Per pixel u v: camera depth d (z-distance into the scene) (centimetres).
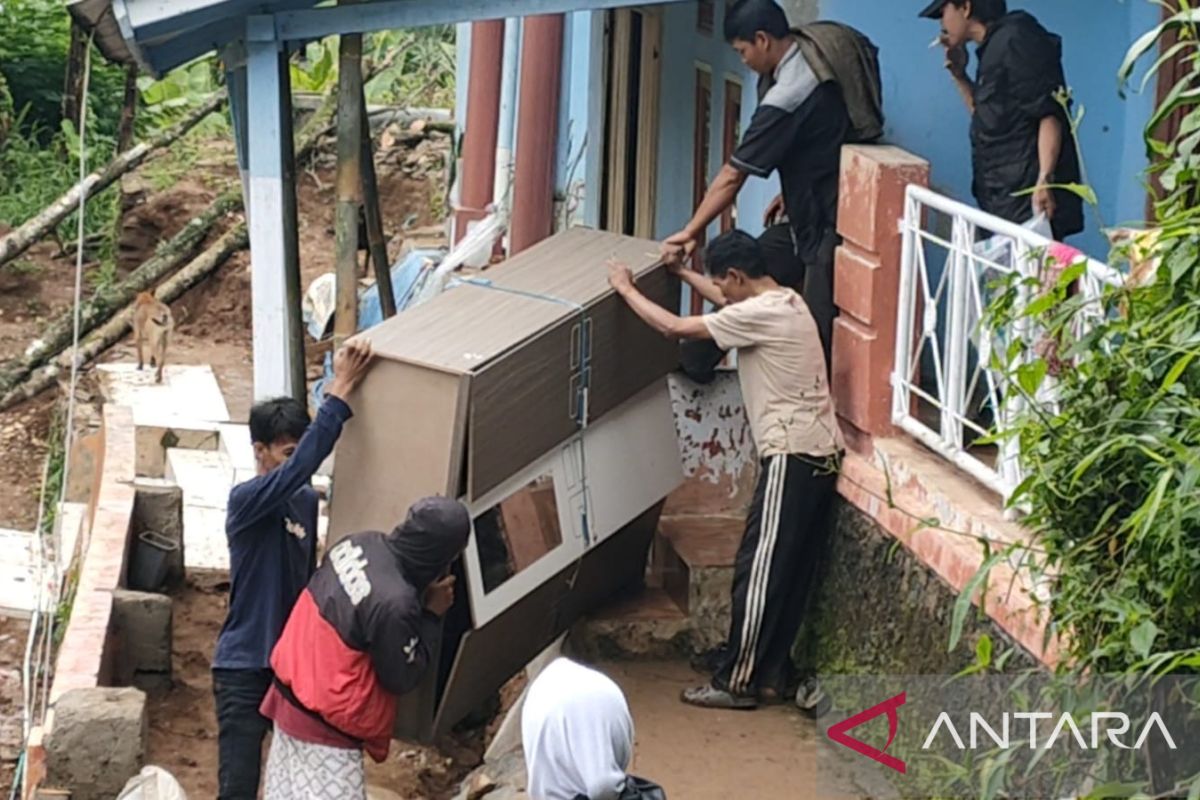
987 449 700
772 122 754
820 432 715
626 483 758
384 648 605
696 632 780
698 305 1017
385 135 2059
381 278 1103
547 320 706
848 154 739
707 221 768
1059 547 470
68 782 679
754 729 720
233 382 1620
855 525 707
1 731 988
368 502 690
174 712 837
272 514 664
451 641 713
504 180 1357
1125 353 444
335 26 821
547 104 1271
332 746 614
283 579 667
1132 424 439
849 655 707
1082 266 480
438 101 2180
